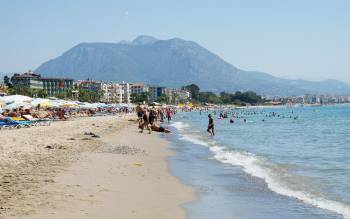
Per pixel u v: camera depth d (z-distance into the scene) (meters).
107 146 32.53
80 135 41.28
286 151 30.61
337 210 12.52
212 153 29.33
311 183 16.95
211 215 12.22
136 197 14.17
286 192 15.30
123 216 11.53
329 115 145.12
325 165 22.38
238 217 12.02
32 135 38.88
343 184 16.61
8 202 12.28
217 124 83.38
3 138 34.62
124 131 54.34
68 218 10.90
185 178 18.70
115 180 17.17
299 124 82.81
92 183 16.05
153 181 17.64
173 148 33.25
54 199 12.91
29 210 11.48
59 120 75.69
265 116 141.50
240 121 100.56
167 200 14.06
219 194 15.19
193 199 14.37
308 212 12.38
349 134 51.91
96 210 11.94
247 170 20.86
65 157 23.56
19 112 64.50
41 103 69.62
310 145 36.19
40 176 16.88
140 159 25.20
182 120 107.31
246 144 37.09
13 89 172.00
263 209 12.88
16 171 17.92
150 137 45.19
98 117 99.50
